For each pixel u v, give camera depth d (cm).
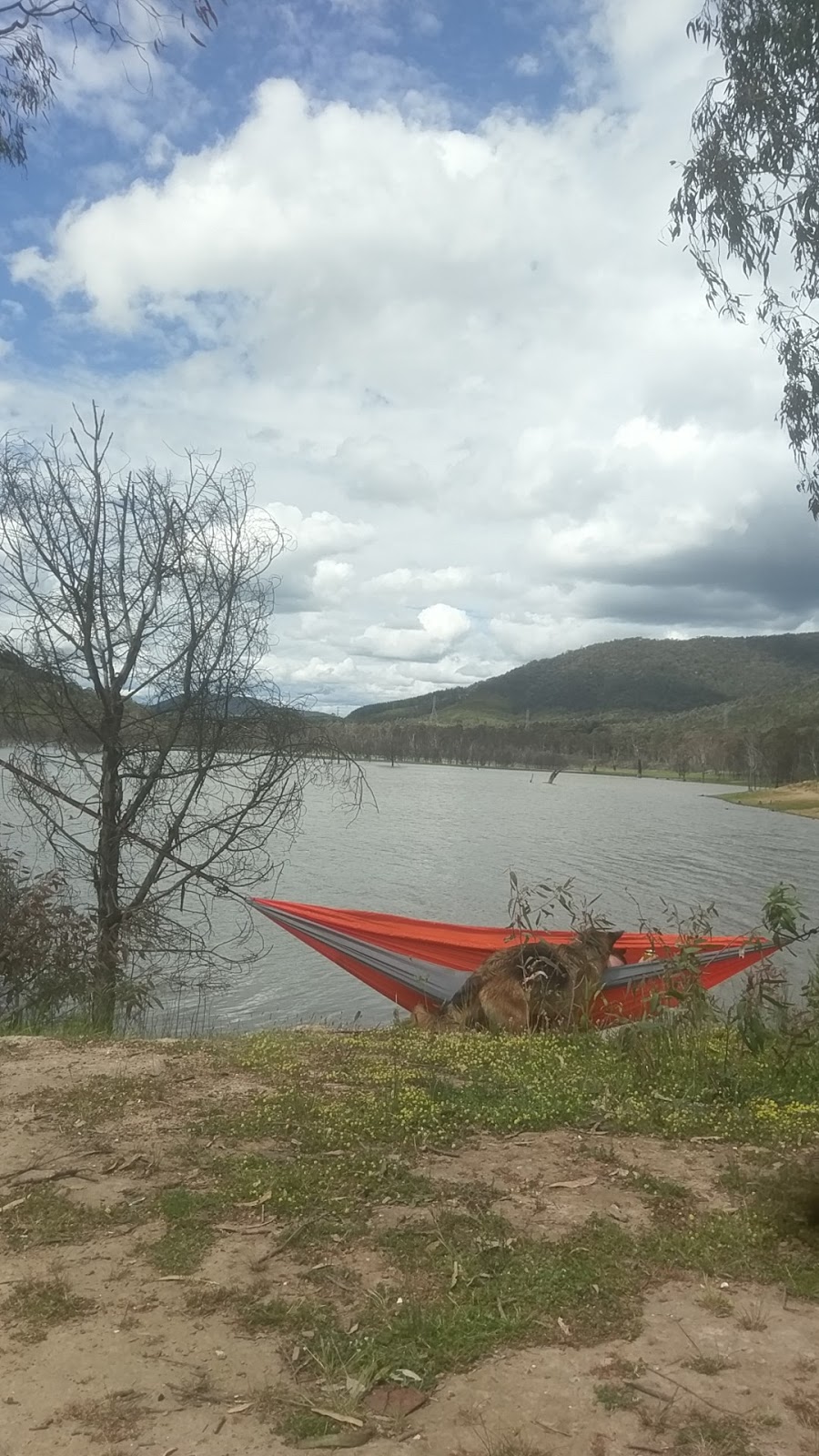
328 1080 591
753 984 715
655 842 4575
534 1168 454
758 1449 259
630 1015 863
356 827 4769
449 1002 888
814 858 3891
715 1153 481
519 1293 334
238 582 1262
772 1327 318
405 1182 429
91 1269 354
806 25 540
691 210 602
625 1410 275
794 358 604
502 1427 268
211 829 1312
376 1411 275
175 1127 501
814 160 571
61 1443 261
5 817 1647
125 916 1215
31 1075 610
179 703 1254
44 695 1225
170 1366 295
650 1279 350
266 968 1803
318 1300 330
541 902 2572
